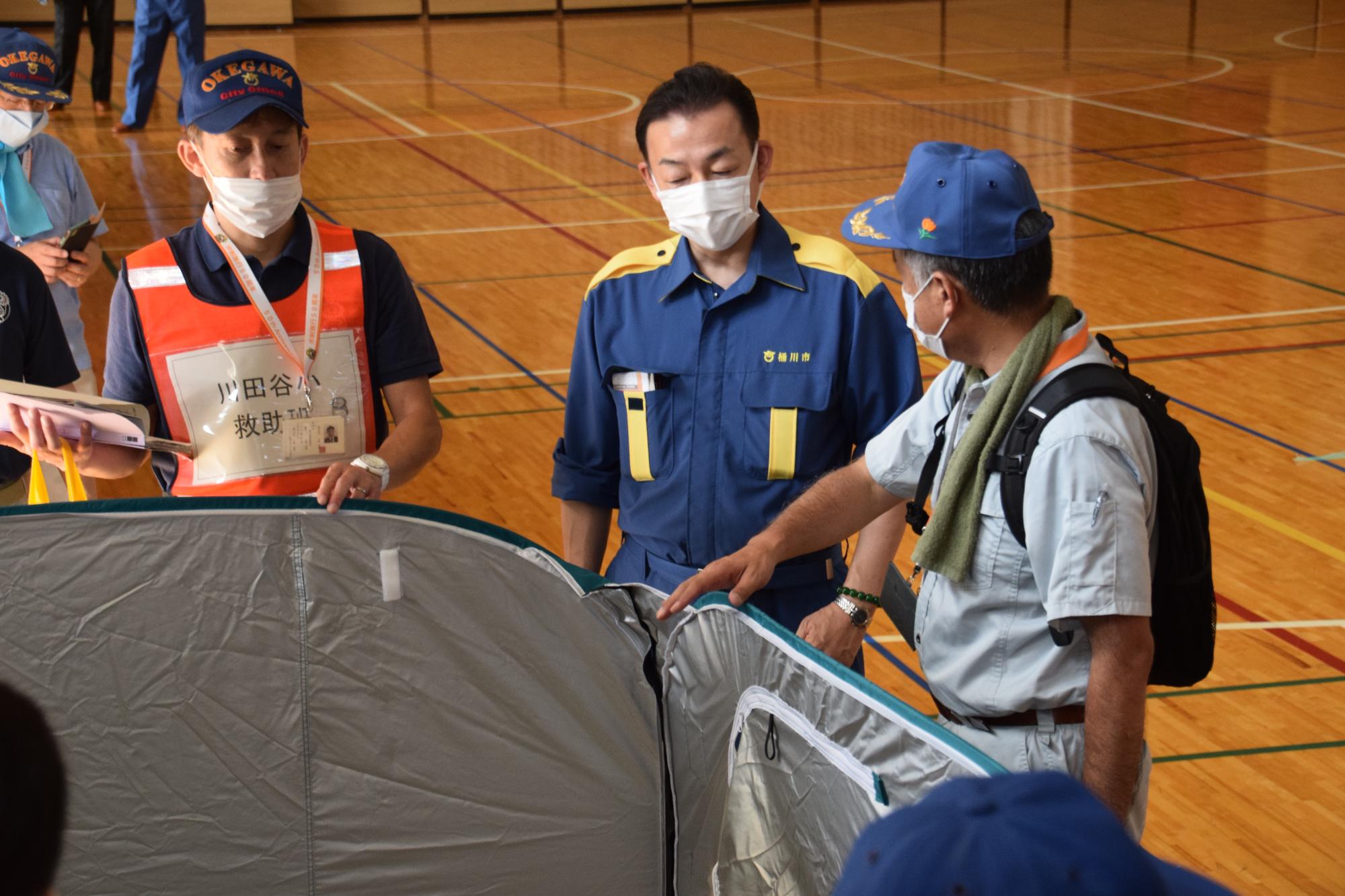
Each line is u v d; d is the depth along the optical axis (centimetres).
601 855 255
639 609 231
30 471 319
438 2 2116
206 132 247
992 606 190
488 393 634
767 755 204
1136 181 1064
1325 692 383
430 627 240
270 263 262
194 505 229
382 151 1202
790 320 257
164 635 238
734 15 2166
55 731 241
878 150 1179
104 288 774
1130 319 732
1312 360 664
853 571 247
